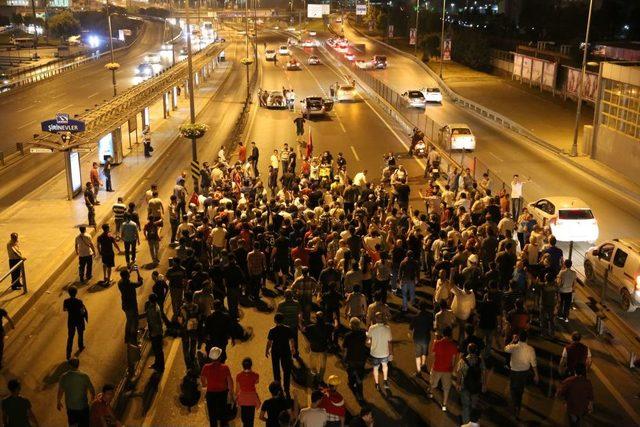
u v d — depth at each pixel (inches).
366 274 719.1
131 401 571.5
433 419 537.3
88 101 2620.6
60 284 853.2
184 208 1048.2
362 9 6299.2
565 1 5152.6
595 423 536.7
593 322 734.5
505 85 3065.9
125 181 1408.7
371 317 588.7
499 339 684.1
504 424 531.2
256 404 490.9
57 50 5093.5
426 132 1935.3
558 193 1339.8
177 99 2632.9
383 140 1872.5
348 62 3683.6
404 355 649.6
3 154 1659.7
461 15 6761.8
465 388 506.9
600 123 1577.3
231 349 661.9
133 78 3393.2
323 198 1044.5
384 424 528.1
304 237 793.6
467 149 1713.8
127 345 613.6
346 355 546.9
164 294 671.1
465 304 617.6
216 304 584.1
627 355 658.2
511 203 1146.0
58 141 1240.2
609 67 1512.1
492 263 687.1
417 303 761.6
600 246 844.0
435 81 3230.8
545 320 719.1
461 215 896.3
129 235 882.8
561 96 2733.8
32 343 689.6
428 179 1438.2
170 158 1669.5
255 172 1389.0
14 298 789.2
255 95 2780.5
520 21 5403.5
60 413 557.9
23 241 1016.2
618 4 4271.7
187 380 568.4
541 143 1840.6
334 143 1828.2
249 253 760.3
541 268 708.7
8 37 5984.3
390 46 4660.4
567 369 526.0
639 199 1300.4
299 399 565.9
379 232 786.2
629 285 757.3
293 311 596.7
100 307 778.2
